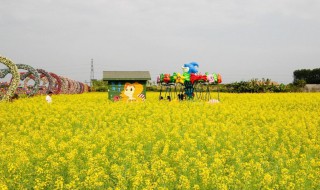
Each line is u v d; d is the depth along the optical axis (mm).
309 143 13117
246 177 8648
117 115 19656
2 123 17828
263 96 37219
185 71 30156
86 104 26312
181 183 8500
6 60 27641
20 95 34688
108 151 11914
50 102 26984
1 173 9156
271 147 12469
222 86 56375
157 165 9539
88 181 8352
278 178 9031
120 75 29750
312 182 8758
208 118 19344
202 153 11836
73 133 15672
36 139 13250
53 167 9352
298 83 58594
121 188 8328
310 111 24297
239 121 18484
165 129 15703
